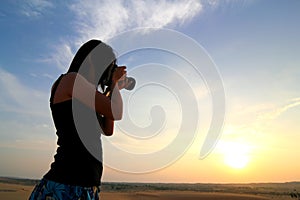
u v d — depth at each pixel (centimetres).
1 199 3086
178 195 4959
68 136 215
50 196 211
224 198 4738
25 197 3347
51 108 223
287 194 7081
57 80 232
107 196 4359
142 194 4928
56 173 213
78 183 212
